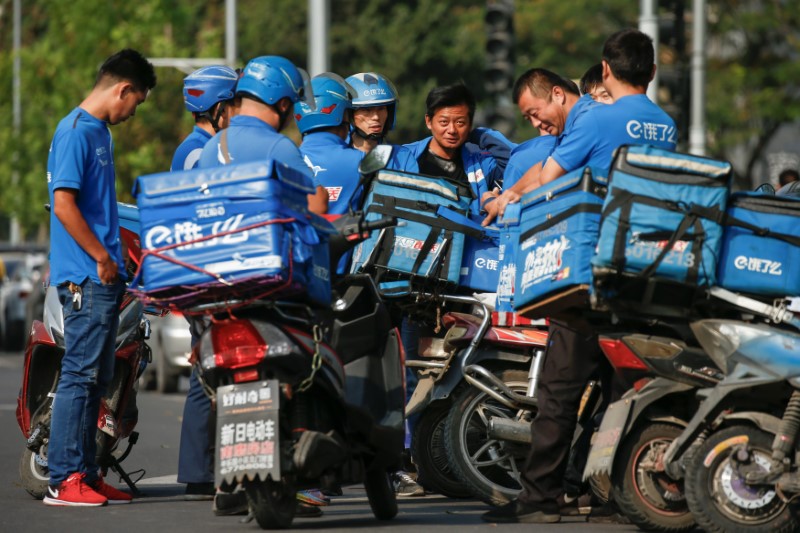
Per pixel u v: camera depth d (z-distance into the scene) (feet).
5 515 60.95
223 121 68.80
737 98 306.14
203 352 52.75
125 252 66.54
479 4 445.37
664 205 50.93
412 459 67.62
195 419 66.64
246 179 50.72
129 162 256.11
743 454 51.21
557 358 58.03
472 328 63.52
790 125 316.40
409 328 71.46
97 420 64.85
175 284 51.11
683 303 52.21
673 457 52.65
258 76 57.06
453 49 413.59
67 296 63.26
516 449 61.26
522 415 62.85
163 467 81.87
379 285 66.74
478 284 67.77
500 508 59.26
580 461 61.57
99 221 63.57
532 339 62.80
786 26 307.78
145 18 276.21
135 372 68.54
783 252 52.80
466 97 72.08
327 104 68.18
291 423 53.62
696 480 51.62
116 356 67.56
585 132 56.80
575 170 52.85
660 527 54.19
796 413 51.08
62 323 66.85
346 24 422.41
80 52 280.31
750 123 310.24
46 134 299.99
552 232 53.31
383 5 427.33
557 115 66.64
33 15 481.46
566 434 58.34
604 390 59.41
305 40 433.48
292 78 57.52
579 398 58.34
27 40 485.15
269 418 51.83
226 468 52.11
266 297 51.70
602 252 50.75
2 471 77.25
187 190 51.11
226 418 52.29
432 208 66.85
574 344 57.57
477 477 63.82
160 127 262.06
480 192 72.79
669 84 142.31
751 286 52.54
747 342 51.93
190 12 287.07
